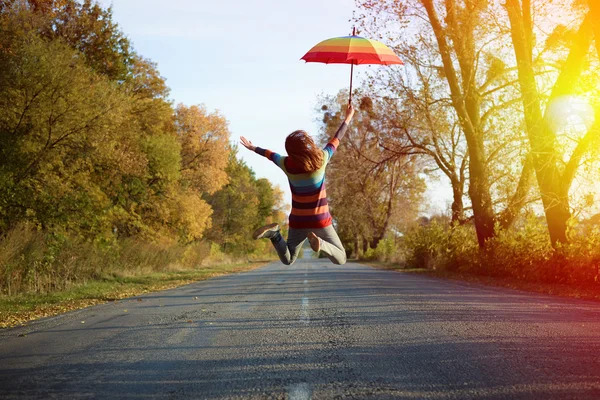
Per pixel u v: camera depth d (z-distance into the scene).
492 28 22.34
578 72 18.64
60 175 21.28
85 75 20.55
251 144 5.34
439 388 4.80
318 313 9.88
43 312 11.46
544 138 18.80
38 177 20.08
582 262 15.40
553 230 18.73
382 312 9.78
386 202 53.09
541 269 17.23
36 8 25.61
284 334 7.73
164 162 32.50
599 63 18.50
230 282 20.25
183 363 6.02
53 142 20.23
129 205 30.70
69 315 10.67
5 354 6.77
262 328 8.30
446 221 32.44
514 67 23.53
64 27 28.97
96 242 22.09
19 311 11.63
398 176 47.53
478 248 23.47
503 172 22.28
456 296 12.68
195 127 47.34
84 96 20.08
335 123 43.25
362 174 40.16
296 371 5.55
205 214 39.78
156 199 33.00
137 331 8.30
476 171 23.53
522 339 6.92
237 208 70.31
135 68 36.62
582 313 9.45
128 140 25.34
